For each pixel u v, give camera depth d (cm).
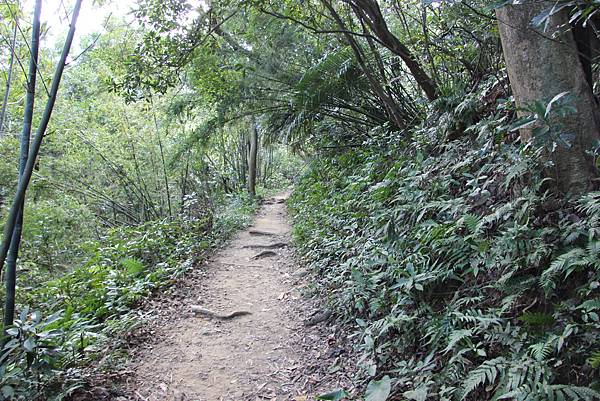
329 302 424
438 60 592
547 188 273
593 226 233
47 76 429
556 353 214
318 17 666
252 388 316
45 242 815
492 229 309
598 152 254
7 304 275
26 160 269
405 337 300
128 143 1070
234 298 510
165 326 424
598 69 299
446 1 372
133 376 327
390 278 359
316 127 1003
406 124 683
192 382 325
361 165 762
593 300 205
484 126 382
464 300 279
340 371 319
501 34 290
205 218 888
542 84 268
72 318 409
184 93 990
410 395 239
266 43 807
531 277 248
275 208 1308
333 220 634
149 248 668
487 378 230
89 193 1095
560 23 260
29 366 272
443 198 387
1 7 289
